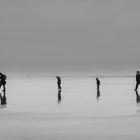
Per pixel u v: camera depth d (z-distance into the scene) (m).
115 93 61.41
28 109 39.25
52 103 45.50
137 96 54.28
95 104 43.56
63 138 23.48
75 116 33.22
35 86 92.56
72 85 99.19
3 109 39.47
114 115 33.34
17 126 28.22
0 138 23.64
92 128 26.91
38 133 25.22
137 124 28.23
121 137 23.39
